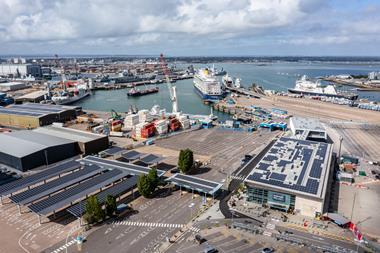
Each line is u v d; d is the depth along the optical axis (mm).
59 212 110688
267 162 133625
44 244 91125
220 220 104250
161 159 157375
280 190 109688
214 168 153875
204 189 119188
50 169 141875
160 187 131500
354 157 159000
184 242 91750
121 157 173500
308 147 153750
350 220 104500
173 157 172250
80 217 104062
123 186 122125
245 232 96875
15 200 110625
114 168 141125
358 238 93438
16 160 150125
